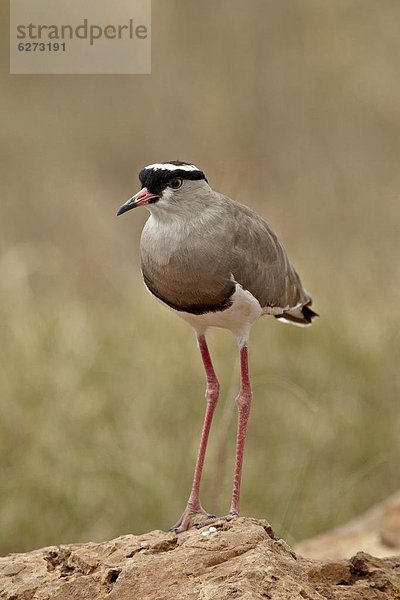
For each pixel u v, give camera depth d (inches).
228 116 888.9
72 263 732.7
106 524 485.4
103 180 904.9
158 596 258.2
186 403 538.9
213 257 319.9
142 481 492.4
